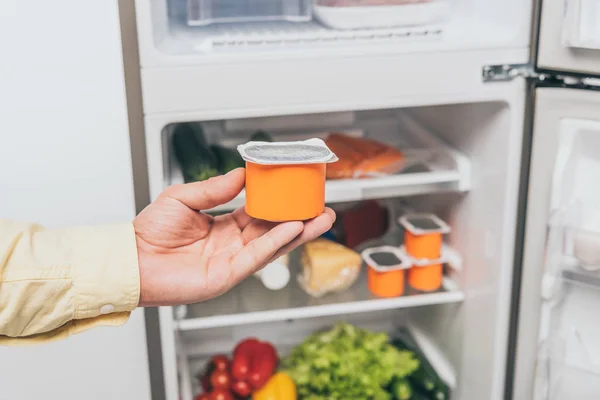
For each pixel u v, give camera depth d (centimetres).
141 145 125
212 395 160
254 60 123
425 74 129
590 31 118
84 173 121
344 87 127
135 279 88
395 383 162
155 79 121
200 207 96
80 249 88
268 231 96
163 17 130
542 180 131
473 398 157
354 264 156
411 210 186
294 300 156
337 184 142
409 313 194
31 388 129
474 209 150
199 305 153
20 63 114
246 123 171
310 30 137
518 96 132
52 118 117
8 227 89
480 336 152
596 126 123
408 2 135
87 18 114
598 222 125
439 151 158
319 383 159
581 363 134
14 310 85
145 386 134
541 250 134
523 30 129
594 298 131
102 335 129
